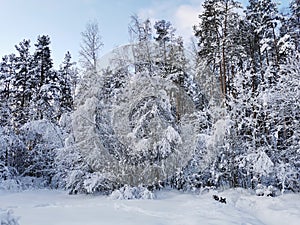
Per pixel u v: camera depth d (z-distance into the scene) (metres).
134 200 10.52
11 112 17.77
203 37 16.77
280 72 12.61
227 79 17.17
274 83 13.27
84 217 7.06
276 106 12.30
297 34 17.44
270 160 11.31
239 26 17.36
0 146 15.46
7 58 27.33
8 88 26.09
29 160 17.11
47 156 15.94
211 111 13.77
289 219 7.93
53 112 18.16
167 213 7.74
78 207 8.96
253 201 10.28
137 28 15.30
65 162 13.86
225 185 13.86
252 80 14.19
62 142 14.57
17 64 24.56
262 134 12.91
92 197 11.62
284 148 12.87
